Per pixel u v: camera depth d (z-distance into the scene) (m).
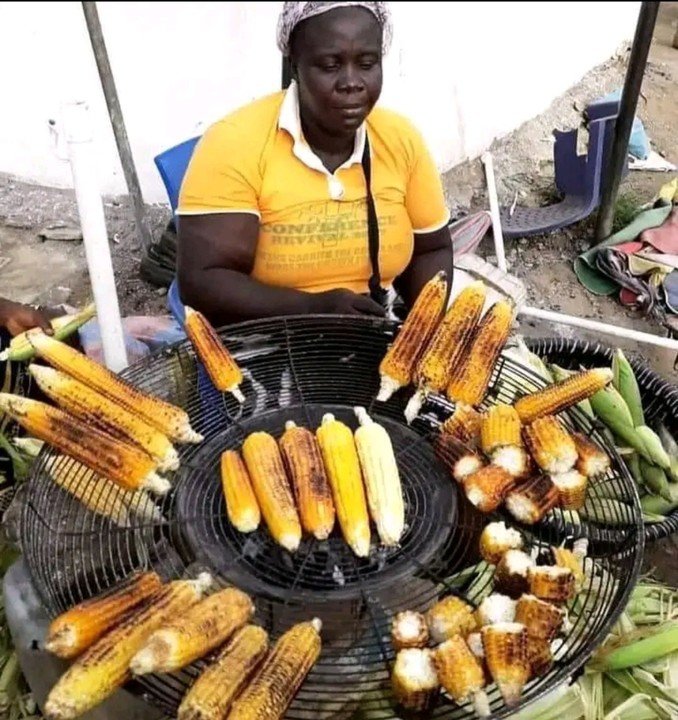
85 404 1.93
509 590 1.77
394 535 1.80
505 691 1.55
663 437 2.85
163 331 3.09
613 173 4.09
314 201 2.33
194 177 2.30
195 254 2.35
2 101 4.31
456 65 4.69
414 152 2.40
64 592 1.78
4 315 2.75
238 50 4.01
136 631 1.58
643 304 4.00
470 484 1.89
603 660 2.17
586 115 4.21
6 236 4.29
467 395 2.08
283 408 2.16
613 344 3.83
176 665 1.53
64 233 4.30
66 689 1.48
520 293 3.35
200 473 1.98
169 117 4.20
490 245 4.36
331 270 2.49
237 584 1.75
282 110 2.23
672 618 2.37
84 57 3.97
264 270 2.47
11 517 2.07
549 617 1.65
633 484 1.98
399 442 2.08
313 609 1.73
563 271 4.31
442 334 2.12
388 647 1.73
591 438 2.14
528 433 2.00
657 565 2.79
